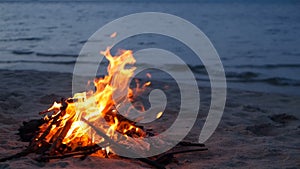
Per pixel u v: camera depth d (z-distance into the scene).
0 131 5.66
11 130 5.79
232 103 8.55
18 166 3.99
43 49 21.47
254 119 7.14
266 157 4.91
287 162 4.70
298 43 26.50
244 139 5.70
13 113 6.92
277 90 11.74
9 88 9.34
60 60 17.09
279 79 13.53
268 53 21.34
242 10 103.31
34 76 11.12
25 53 19.47
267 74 14.52
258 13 81.81
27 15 66.50
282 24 46.62
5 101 7.72
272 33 34.69
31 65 15.58
